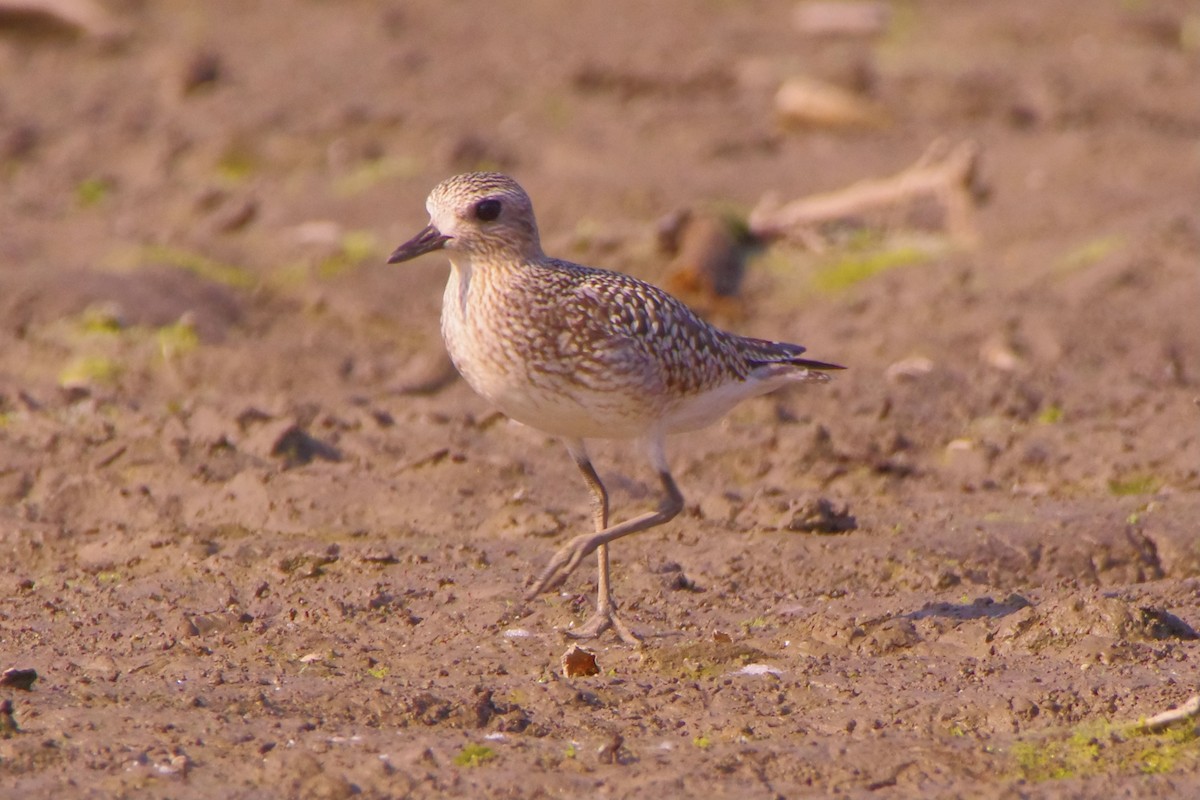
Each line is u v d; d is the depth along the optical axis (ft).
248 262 65.46
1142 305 58.34
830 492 44.65
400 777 26.81
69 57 98.99
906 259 64.54
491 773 27.17
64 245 66.80
